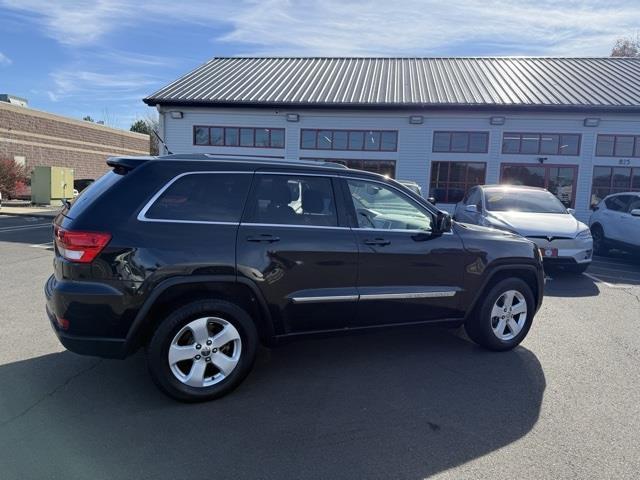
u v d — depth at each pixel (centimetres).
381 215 396
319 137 1769
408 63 2233
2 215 1838
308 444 282
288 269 349
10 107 2847
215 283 331
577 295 691
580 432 300
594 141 1659
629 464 266
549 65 2120
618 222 1041
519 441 289
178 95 1773
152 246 314
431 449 279
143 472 252
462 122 1706
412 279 395
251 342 346
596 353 443
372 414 320
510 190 959
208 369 343
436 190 1742
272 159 377
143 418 309
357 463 264
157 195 327
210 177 344
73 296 303
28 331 468
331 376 382
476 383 372
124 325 311
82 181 2847
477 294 425
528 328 455
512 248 439
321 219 368
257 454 271
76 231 307
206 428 298
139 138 4431
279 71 2130
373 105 1673
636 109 1589
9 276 728
